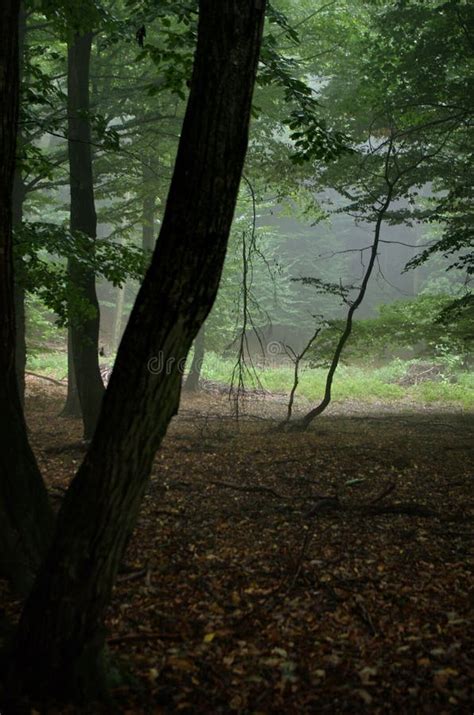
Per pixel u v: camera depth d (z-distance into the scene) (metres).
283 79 7.16
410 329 15.34
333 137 7.41
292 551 5.80
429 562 5.58
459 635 4.29
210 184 3.04
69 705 3.30
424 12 12.07
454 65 12.55
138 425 3.18
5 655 3.52
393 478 8.76
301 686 3.75
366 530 6.45
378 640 4.26
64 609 3.27
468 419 16.80
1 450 4.52
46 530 4.60
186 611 4.64
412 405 20.80
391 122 13.09
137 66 13.98
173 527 6.42
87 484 3.25
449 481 8.55
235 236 20.41
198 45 3.09
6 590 4.43
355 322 15.52
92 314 8.84
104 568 3.29
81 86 10.71
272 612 4.64
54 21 8.33
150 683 3.71
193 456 10.16
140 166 15.56
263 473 8.97
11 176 4.07
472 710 3.50
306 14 15.20
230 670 3.90
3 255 4.15
